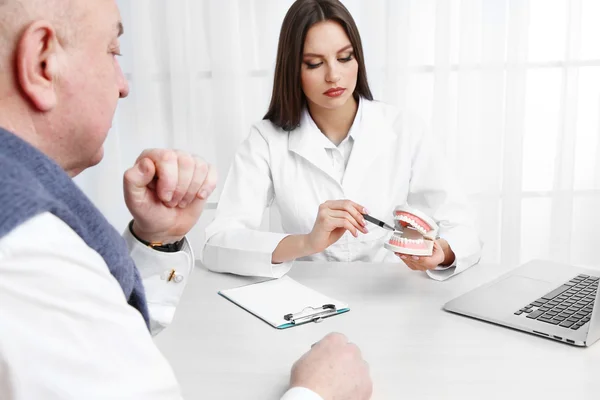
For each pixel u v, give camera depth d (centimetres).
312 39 153
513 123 252
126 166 257
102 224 58
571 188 258
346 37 155
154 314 92
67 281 46
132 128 254
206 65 249
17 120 55
